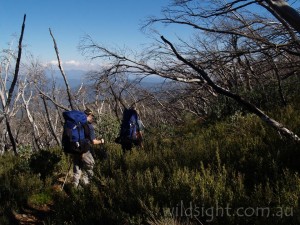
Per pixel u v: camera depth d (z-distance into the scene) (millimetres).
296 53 5621
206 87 11750
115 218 4812
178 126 15641
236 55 6020
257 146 6488
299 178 4668
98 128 11859
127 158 7629
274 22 6438
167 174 5945
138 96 16406
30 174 7910
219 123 10844
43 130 27094
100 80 11172
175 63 9766
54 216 5734
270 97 11203
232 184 4891
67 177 7973
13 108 18797
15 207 6391
